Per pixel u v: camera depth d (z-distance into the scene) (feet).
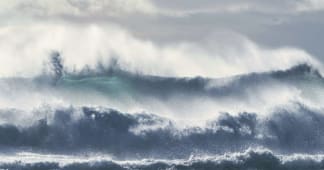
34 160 649.20
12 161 641.81
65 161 650.43
